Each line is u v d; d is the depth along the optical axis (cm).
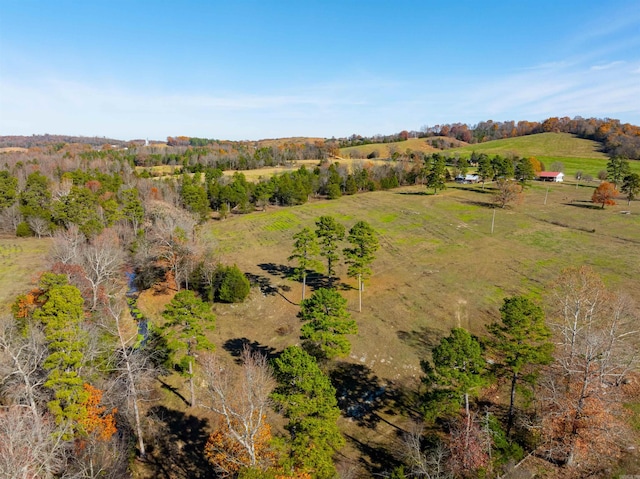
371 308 5950
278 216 11769
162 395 4281
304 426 2836
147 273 6931
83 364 3453
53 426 3002
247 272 7625
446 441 3456
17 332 4144
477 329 5222
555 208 10881
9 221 9206
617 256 7219
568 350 3509
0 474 2048
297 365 2931
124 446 3500
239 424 2955
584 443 2994
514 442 3347
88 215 8625
